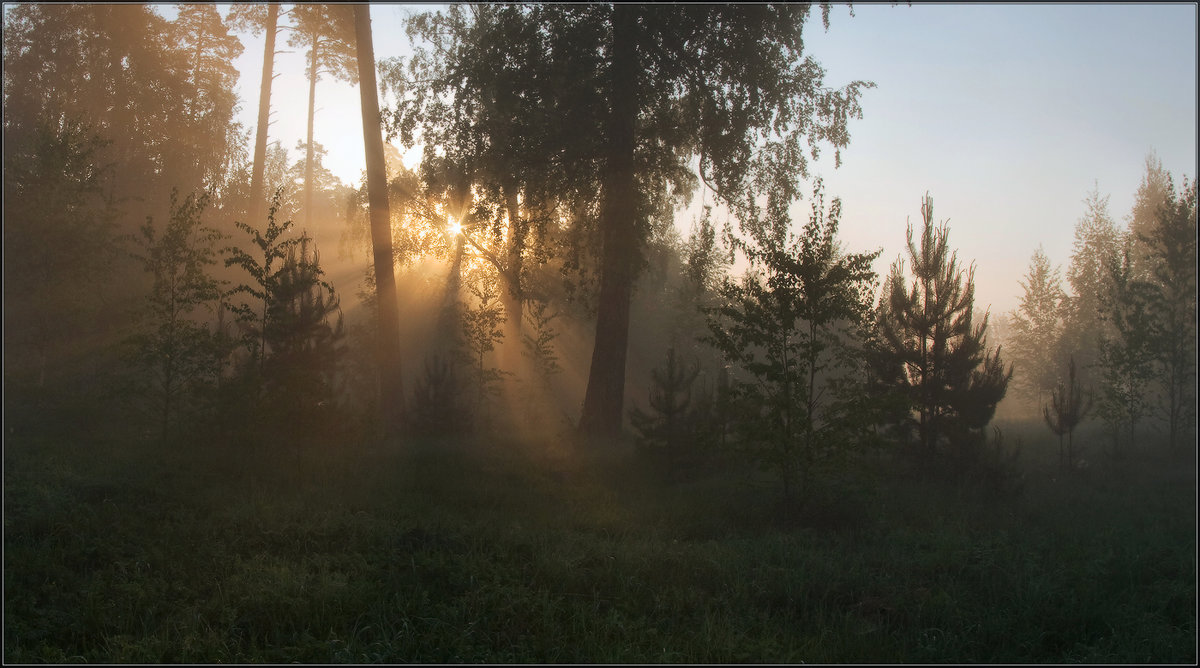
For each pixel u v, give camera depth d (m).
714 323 12.07
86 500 10.30
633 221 20.69
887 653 6.04
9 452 13.32
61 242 19.33
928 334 14.75
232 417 14.79
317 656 5.73
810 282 11.53
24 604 6.59
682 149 23.45
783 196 23.17
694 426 15.13
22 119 33.59
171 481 11.77
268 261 16.08
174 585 7.18
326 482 12.68
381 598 6.86
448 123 21.83
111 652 5.72
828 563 8.35
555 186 21.41
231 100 38.50
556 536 9.47
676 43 21.03
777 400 11.48
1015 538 9.92
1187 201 20.03
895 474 14.45
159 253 16.50
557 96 20.28
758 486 12.05
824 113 23.14
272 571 7.53
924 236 15.05
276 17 32.81
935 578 8.23
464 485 13.09
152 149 34.69
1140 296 20.39
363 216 28.14
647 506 11.92
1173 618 7.15
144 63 34.84
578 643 6.12
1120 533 10.25
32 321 19.81
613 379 21.30
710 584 7.73
